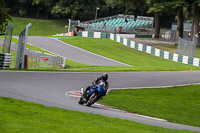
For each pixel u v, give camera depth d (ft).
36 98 127.65
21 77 193.26
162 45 542.57
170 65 394.32
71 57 407.44
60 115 87.15
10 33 255.50
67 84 186.70
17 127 65.82
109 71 280.31
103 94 122.93
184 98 178.60
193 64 409.28
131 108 143.02
